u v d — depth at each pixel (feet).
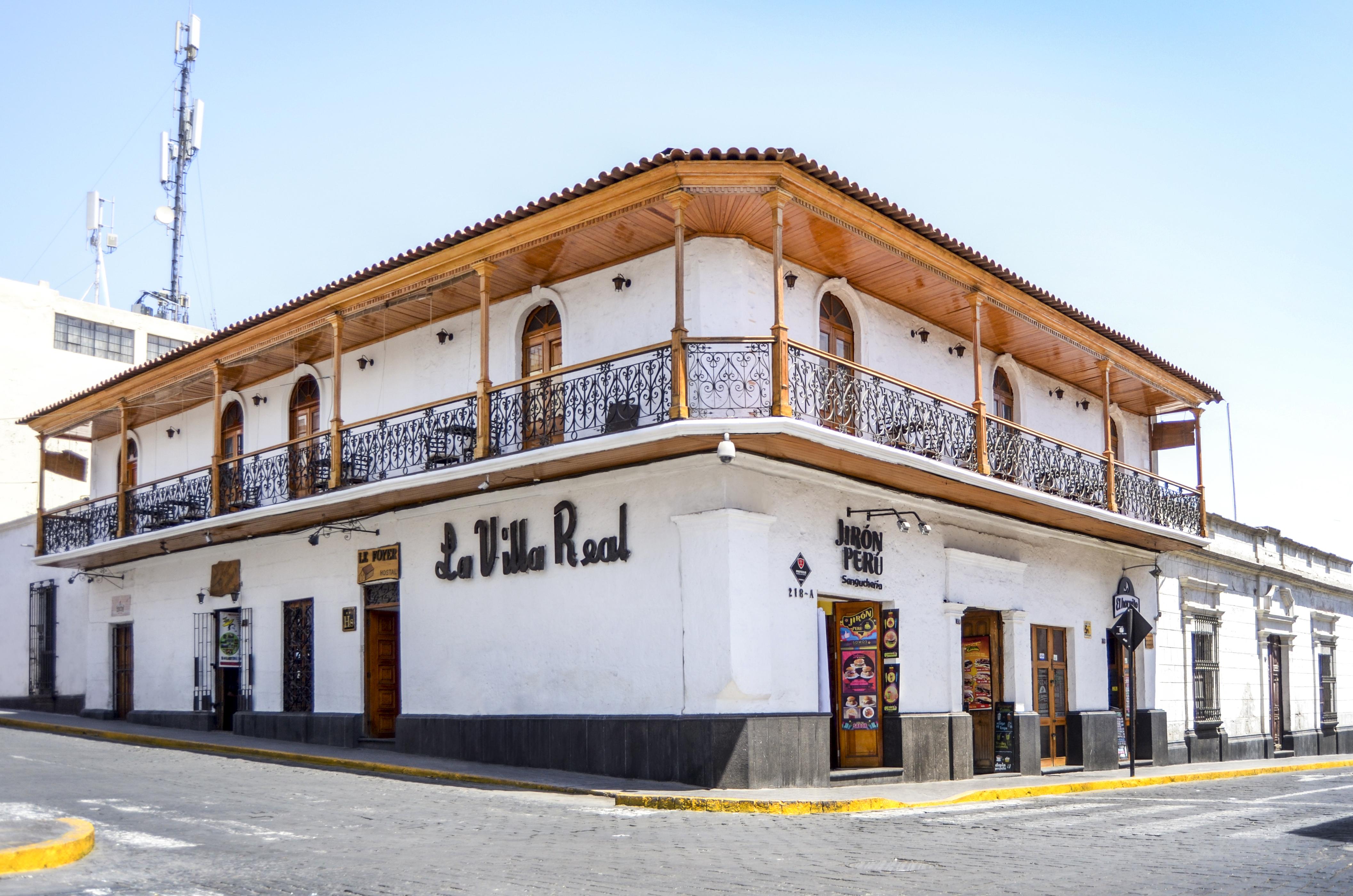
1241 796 52.29
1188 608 81.56
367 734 61.93
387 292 57.52
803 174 46.34
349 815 36.19
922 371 61.77
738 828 36.09
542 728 51.70
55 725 73.26
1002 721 62.34
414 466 56.54
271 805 37.73
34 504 104.68
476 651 55.83
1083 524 66.44
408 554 60.13
